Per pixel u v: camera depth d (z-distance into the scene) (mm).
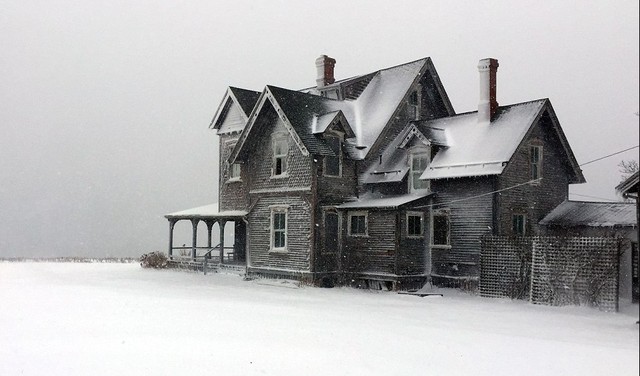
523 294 22500
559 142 27984
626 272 20406
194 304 19938
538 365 11078
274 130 29688
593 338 13898
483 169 25234
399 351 12508
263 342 13461
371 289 26766
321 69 36188
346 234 28078
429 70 32844
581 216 26062
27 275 31703
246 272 30609
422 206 26750
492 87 28203
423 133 27547
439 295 23875
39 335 14242
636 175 16969
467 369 10805
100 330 14914
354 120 31719
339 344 13250
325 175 28078
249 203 30844
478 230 25594
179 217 36156
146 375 10641
